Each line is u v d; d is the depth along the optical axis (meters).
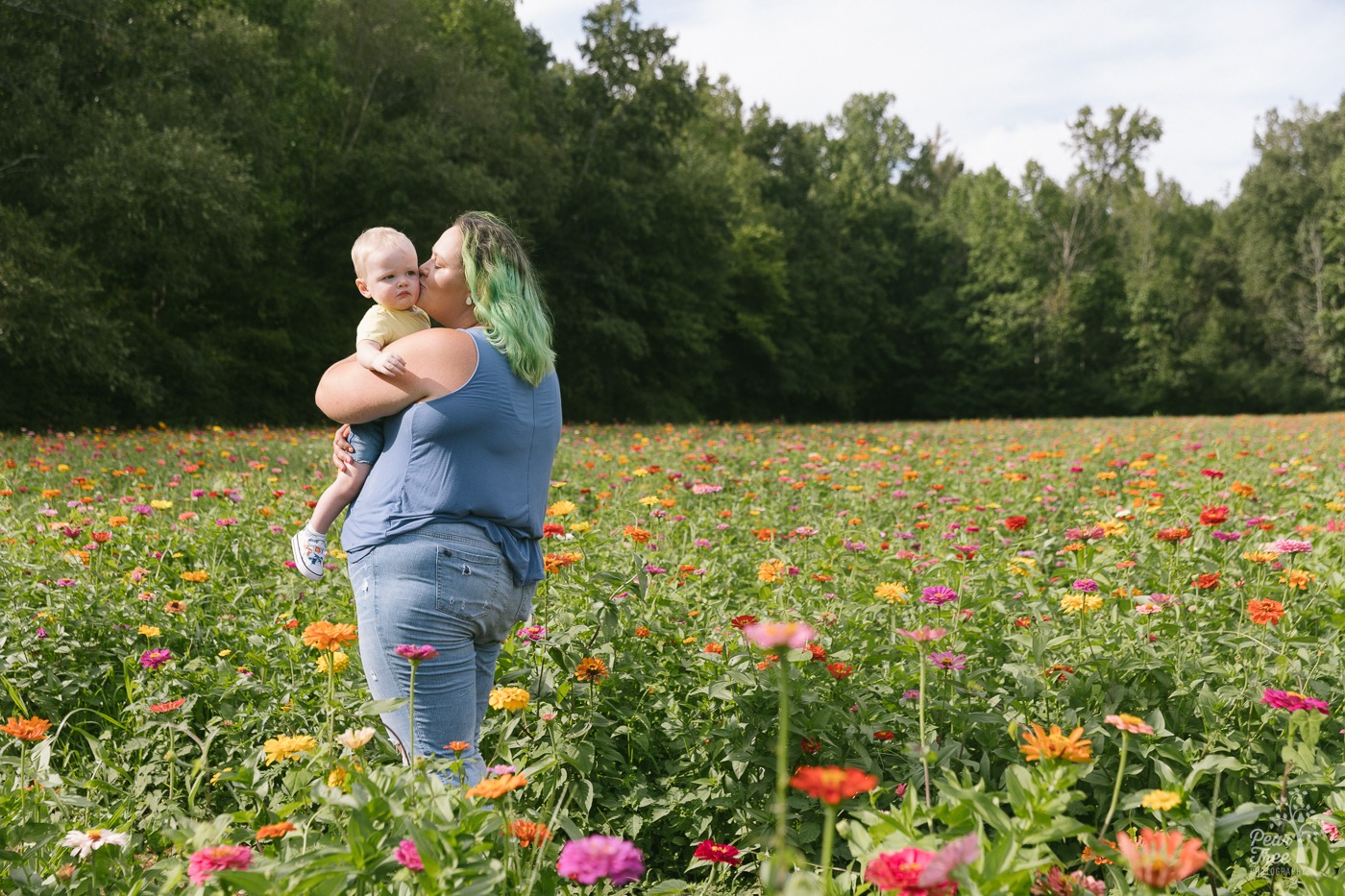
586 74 39.19
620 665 3.41
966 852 1.45
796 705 2.95
